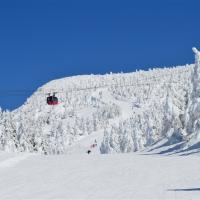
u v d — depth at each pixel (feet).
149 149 235.20
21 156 131.64
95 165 113.50
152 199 71.26
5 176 105.29
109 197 75.92
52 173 105.29
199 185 81.56
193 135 200.44
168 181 87.97
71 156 135.44
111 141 484.33
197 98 212.02
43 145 330.75
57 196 79.92
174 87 251.80
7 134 312.50
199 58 214.28
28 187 90.89
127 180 91.86
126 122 495.41
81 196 78.64
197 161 112.47
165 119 248.52
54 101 183.62
